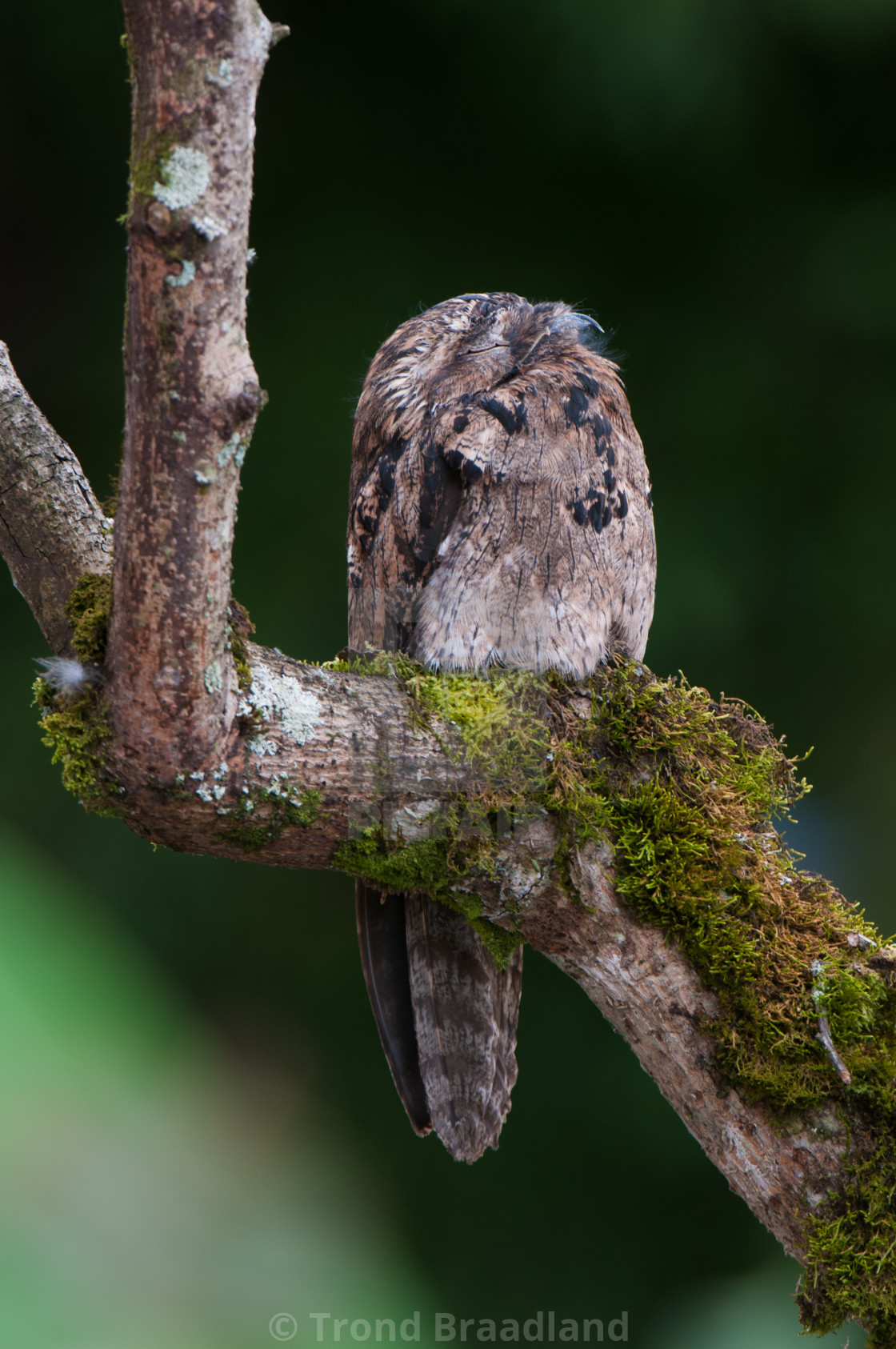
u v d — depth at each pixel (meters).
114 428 11.38
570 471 5.12
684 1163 10.62
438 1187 10.76
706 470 11.11
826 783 11.03
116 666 3.95
